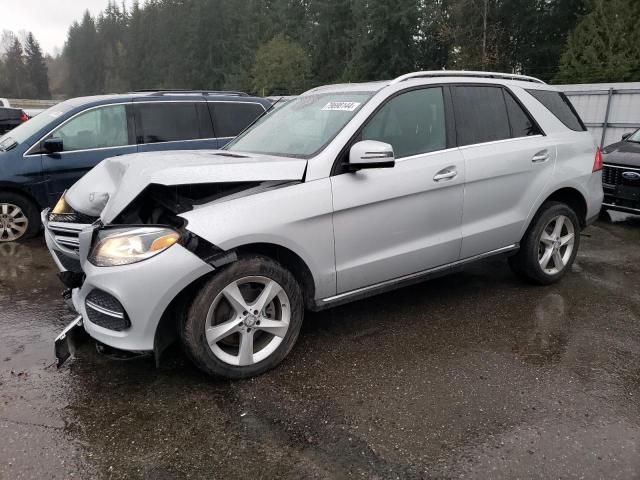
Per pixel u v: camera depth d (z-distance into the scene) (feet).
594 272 17.07
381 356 11.32
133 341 9.39
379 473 7.77
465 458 8.07
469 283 15.87
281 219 10.11
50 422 9.02
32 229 21.33
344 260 11.23
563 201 15.90
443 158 12.50
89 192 12.82
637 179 23.11
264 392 9.94
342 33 153.99
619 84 42.34
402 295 14.89
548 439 8.50
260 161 10.57
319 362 11.07
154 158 11.37
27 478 7.69
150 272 9.12
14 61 343.87
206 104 22.85
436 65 129.08
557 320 13.19
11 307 14.40
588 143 15.81
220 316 10.10
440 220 12.58
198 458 8.13
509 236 14.15
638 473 7.75
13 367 10.95
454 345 11.84
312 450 8.30
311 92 14.43
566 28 110.42
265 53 159.22
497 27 108.47
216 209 9.71
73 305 11.05
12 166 20.07
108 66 309.83
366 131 11.53
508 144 13.84
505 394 9.83
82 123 20.94
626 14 85.76
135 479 7.70
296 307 10.74
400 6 125.18
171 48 223.71
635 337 12.25
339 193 10.82
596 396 9.76
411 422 8.98
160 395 9.85
